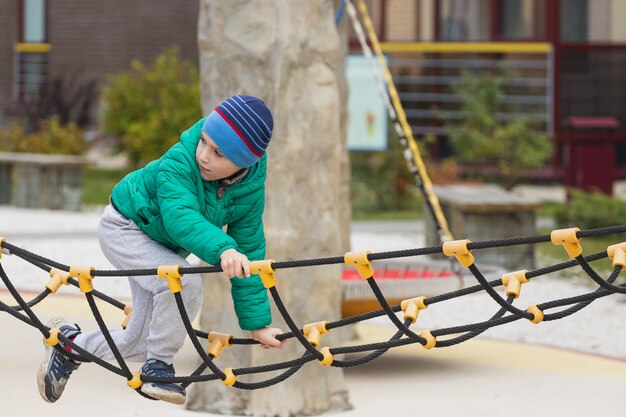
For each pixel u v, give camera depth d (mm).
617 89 28078
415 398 8492
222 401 7938
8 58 34656
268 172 7863
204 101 8125
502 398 8570
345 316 9234
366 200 25094
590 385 9102
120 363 4711
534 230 16047
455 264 9781
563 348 10773
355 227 20688
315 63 8023
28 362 9133
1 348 9609
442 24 28094
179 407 8016
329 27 8094
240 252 4812
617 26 28078
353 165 24062
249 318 4766
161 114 26656
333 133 8070
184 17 32438
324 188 8047
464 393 8703
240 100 4504
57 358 5105
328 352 4621
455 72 27891
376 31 28156
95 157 33125
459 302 13375
